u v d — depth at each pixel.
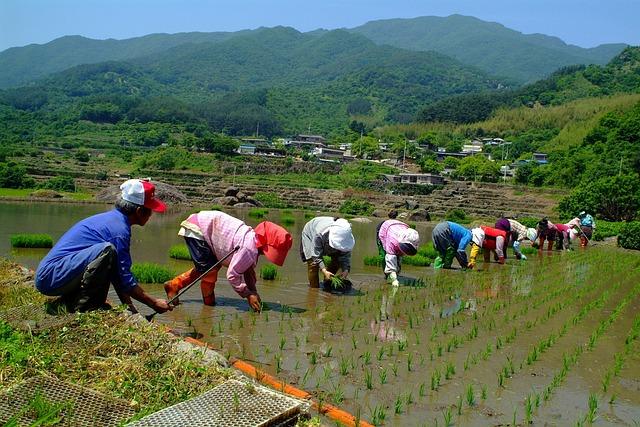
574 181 82.75
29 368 5.63
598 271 19.50
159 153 104.31
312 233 13.15
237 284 10.09
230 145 111.88
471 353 8.47
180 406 5.05
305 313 10.46
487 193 82.50
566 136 121.75
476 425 5.92
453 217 65.31
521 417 6.19
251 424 4.80
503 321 10.72
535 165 95.38
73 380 5.56
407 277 16.09
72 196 59.12
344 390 6.68
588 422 6.18
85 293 7.84
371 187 91.31
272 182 90.94
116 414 4.98
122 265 8.29
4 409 4.79
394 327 9.80
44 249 18.92
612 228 38.31
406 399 6.51
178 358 6.16
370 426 5.62
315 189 84.50
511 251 26.53
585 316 11.62
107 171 87.31
